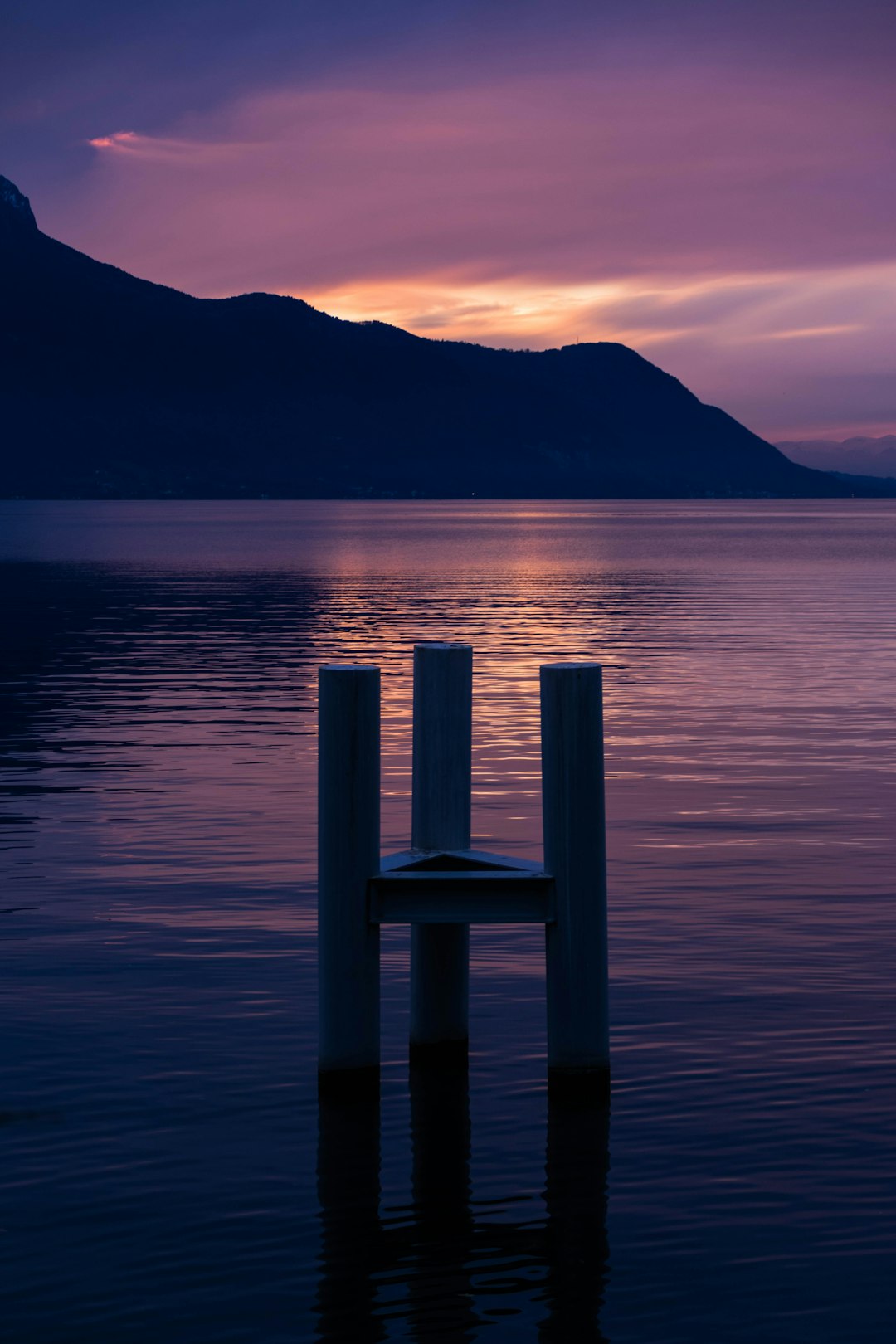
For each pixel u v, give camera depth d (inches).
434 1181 268.1
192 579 2564.0
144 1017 355.9
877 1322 221.3
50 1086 312.2
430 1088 311.7
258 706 948.6
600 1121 293.4
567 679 297.4
